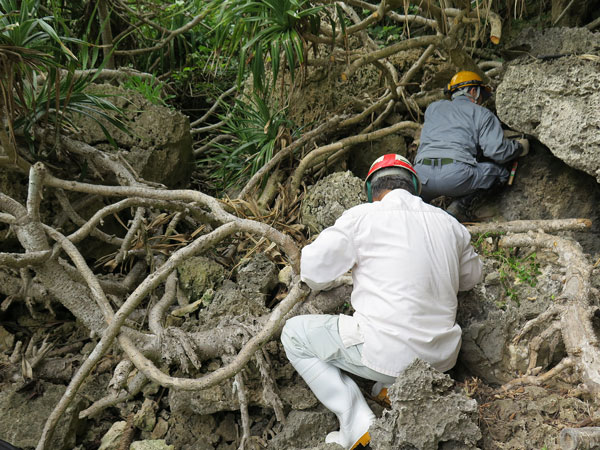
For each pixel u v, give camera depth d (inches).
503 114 144.3
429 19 165.9
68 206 134.8
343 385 97.0
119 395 109.7
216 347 110.0
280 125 173.3
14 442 105.4
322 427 103.2
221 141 214.2
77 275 122.4
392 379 93.7
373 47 183.0
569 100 131.6
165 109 160.2
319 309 110.4
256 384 108.4
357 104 181.6
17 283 129.4
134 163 154.5
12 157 126.6
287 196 163.9
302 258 95.5
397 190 100.3
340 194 146.9
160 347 109.5
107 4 200.1
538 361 108.2
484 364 105.4
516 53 147.2
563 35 138.8
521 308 118.0
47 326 131.7
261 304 121.1
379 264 94.2
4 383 115.0
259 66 149.2
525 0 178.4
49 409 110.3
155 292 136.5
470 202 155.2
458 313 109.0
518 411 96.9
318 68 183.0
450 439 85.4
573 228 129.6
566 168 146.1
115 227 152.9
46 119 130.8
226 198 155.6
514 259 133.2
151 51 210.2
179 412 112.1
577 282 107.5
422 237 94.9
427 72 189.8
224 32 154.9
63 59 144.8
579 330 99.7
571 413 95.4
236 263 146.5
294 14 136.0
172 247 143.0
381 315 92.8
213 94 234.5
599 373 94.0
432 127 153.8
